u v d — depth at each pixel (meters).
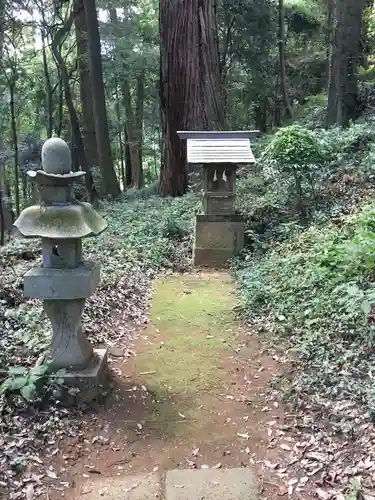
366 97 11.04
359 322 4.08
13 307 5.34
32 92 16.88
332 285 4.75
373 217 5.61
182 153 11.07
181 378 4.04
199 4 10.37
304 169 7.07
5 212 13.52
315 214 7.14
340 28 10.66
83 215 3.46
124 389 3.86
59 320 3.64
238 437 3.23
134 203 10.94
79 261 3.62
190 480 2.83
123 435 3.28
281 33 16.39
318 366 3.83
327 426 3.19
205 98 10.64
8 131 16.86
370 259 4.65
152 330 5.09
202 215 7.52
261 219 8.01
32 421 3.32
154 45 17.84
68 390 3.50
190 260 7.76
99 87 12.66
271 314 5.08
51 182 3.37
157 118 19.80
